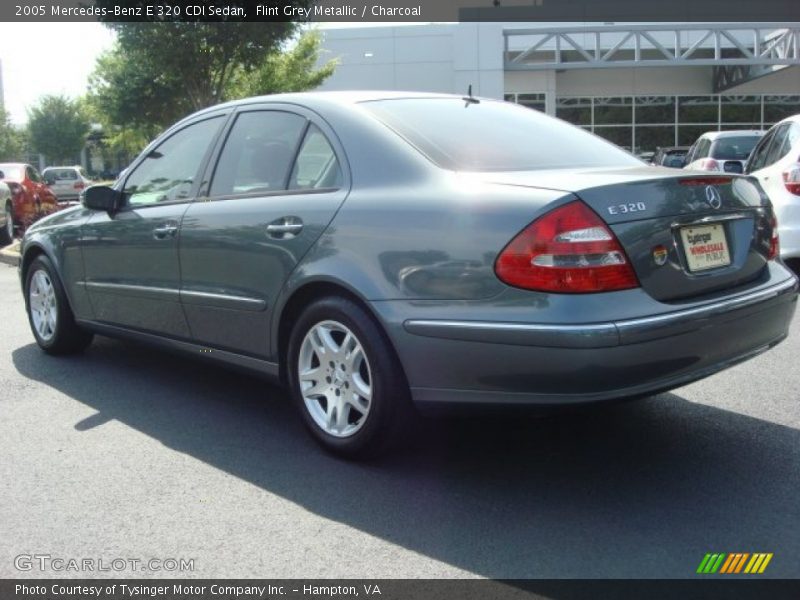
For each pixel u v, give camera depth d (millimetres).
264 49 13633
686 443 3982
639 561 2891
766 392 4734
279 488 3551
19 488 3584
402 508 3342
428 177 3547
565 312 3035
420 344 3348
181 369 5508
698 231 3443
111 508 3379
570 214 3100
